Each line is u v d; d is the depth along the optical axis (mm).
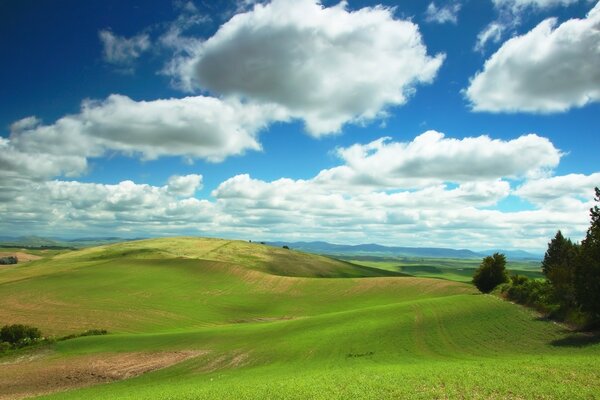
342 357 46406
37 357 63469
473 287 125500
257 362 50188
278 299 124812
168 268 159375
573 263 45938
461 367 32406
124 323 94000
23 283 135000
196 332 73188
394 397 25688
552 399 23172
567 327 47562
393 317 63938
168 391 34312
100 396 37281
